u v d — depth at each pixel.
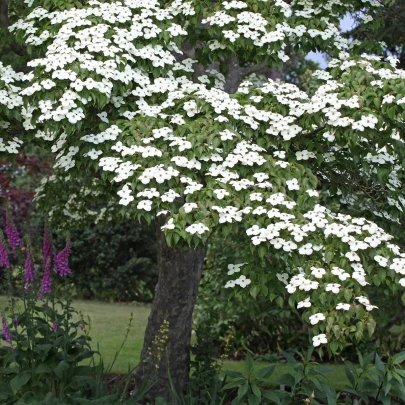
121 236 12.60
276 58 4.13
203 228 3.15
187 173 3.51
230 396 4.82
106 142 3.60
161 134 3.51
